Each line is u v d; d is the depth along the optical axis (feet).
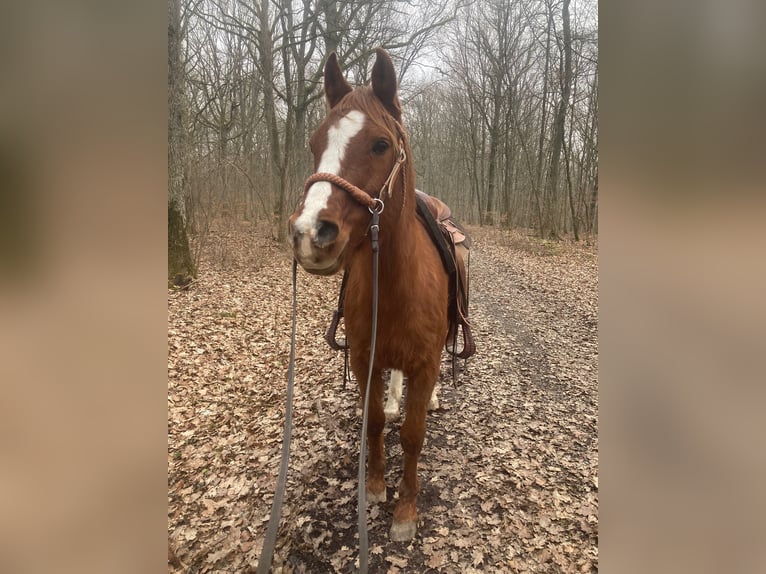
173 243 24.59
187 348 16.74
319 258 5.10
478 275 34.24
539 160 62.49
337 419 12.14
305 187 5.51
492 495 9.23
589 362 16.56
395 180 6.18
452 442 11.14
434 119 110.93
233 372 15.28
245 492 9.48
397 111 6.35
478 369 15.67
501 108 73.36
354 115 5.80
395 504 8.98
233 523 8.63
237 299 22.99
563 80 56.18
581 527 8.38
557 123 57.82
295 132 40.98
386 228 6.38
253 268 29.76
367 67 44.34
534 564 7.63
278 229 37.58
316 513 8.80
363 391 8.18
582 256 44.04
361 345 7.64
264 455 10.70
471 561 7.70
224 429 11.92
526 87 68.39
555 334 19.81
